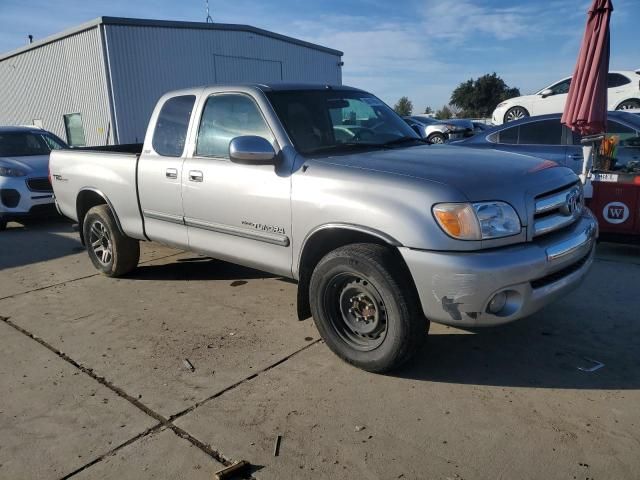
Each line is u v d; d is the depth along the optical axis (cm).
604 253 622
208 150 445
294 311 469
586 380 339
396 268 326
